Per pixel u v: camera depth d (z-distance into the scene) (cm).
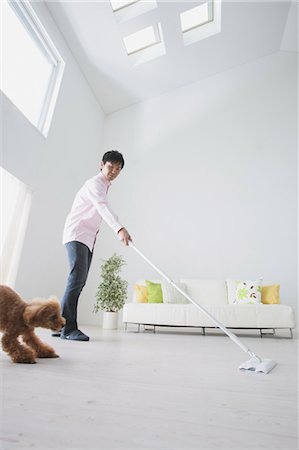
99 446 41
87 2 349
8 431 44
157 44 446
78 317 429
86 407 57
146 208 456
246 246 402
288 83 455
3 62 287
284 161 423
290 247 388
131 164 487
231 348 177
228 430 48
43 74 357
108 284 353
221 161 447
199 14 422
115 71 450
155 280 412
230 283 364
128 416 53
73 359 113
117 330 316
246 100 466
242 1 381
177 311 305
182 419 53
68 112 392
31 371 88
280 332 359
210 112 476
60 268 369
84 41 394
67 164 388
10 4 294
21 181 291
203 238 420
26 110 319
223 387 78
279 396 70
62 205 373
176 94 502
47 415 52
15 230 283
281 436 46
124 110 522
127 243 162
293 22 415
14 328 105
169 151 476
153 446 41
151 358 125
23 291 299
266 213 408
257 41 445
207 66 473
